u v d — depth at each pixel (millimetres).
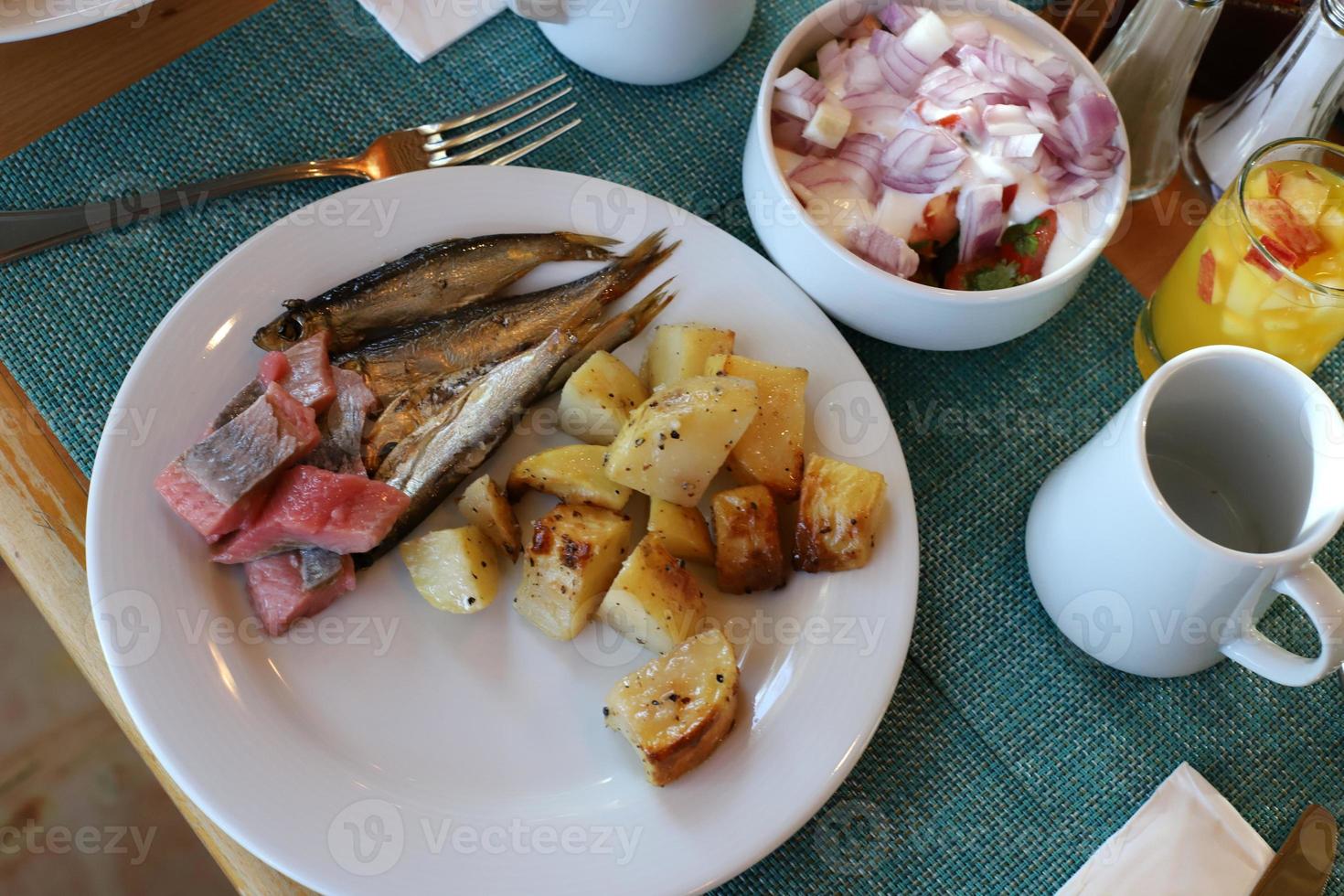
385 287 1104
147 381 1041
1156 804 1012
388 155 1238
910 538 1063
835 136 1087
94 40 1261
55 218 1164
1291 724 1092
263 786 931
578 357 1112
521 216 1173
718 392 998
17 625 1836
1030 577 1118
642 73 1287
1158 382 951
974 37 1146
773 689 1013
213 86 1262
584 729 1000
